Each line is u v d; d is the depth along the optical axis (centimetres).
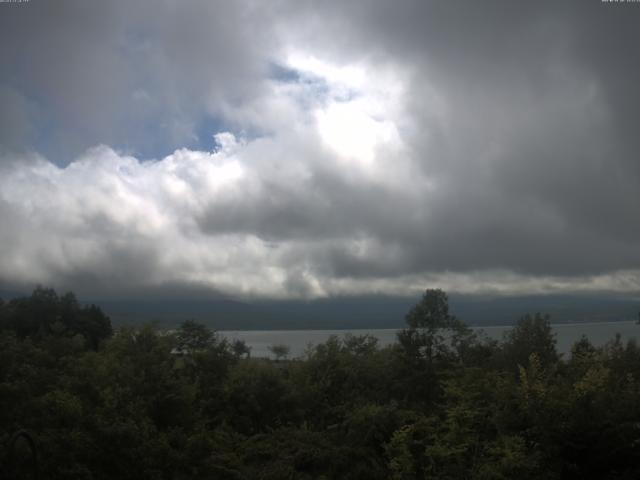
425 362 2319
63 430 1462
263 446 1984
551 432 1517
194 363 2489
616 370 2020
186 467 1681
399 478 1664
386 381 2388
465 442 1648
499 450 1521
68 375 2017
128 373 2039
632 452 1461
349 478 1767
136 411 1738
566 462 1478
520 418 1619
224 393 2294
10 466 1274
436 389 2225
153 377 2044
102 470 1460
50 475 1321
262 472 1797
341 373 2488
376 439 1928
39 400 1588
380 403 2277
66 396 1611
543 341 2253
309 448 1939
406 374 2339
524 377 1688
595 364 1889
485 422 1758
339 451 1884
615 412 1559
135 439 1554
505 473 1473
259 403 2294
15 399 1627
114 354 2289
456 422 1706
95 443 1476
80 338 2861
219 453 1853
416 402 2200
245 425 2208
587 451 1491
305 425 2084
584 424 1500
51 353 2520
